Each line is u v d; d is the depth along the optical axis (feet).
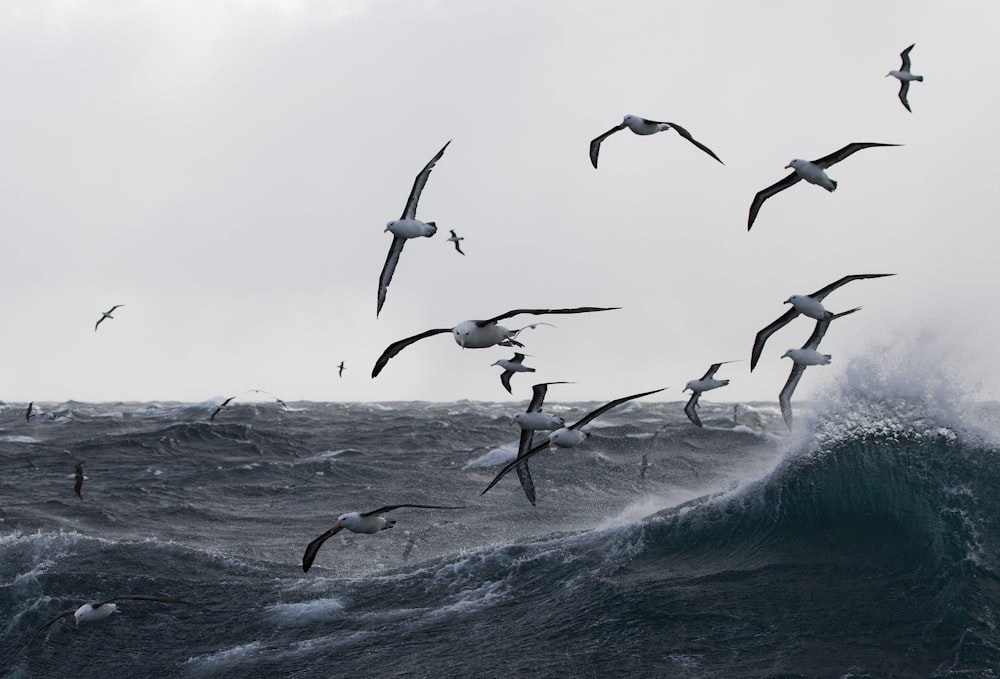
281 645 63.16
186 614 68.54
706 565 70.90
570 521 99.30
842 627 58.18
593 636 59.62
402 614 67.21
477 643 60.54
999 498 69.26
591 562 73.20
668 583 66.64
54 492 119.14
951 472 73.26
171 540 94.07
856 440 78.79
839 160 51.70
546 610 64.90
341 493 120.16
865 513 72.74
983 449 75.20
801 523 74.28
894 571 65.57
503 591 69.72
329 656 60.70
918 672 52.70
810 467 77.77
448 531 95.50
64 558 79.71
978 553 64.03
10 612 68.33
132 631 66.03
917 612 59.52
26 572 76.54
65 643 64.64
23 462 145.38
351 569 82.17
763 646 56.65
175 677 59.57
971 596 59.26
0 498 114.32
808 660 54.49
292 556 86.99
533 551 76.54
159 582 74.13
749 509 77.10
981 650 53.93
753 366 56.85
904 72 74.64
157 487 122.52
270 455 157.07
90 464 144.15
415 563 80.53
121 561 79.10
